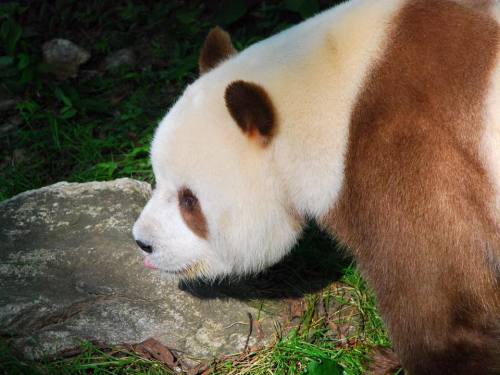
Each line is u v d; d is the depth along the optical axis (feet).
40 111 21.22
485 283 11.64
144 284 15.01
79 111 21.15
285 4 23.15
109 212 16.38
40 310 14.30
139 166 18.98
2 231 15.98
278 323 14.75
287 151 12.37
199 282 15.11
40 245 15.65
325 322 14.97
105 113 21.21
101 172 18.79
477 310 11.67
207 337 14.40
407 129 11.52
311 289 15.52
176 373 13.97
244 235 13.04
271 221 13.07
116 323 14.40
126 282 14.99
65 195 16.84
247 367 14.05
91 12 24.67
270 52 12.77
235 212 12.80
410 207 11.54
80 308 14.56
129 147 19.99
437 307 11.64
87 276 15.03
